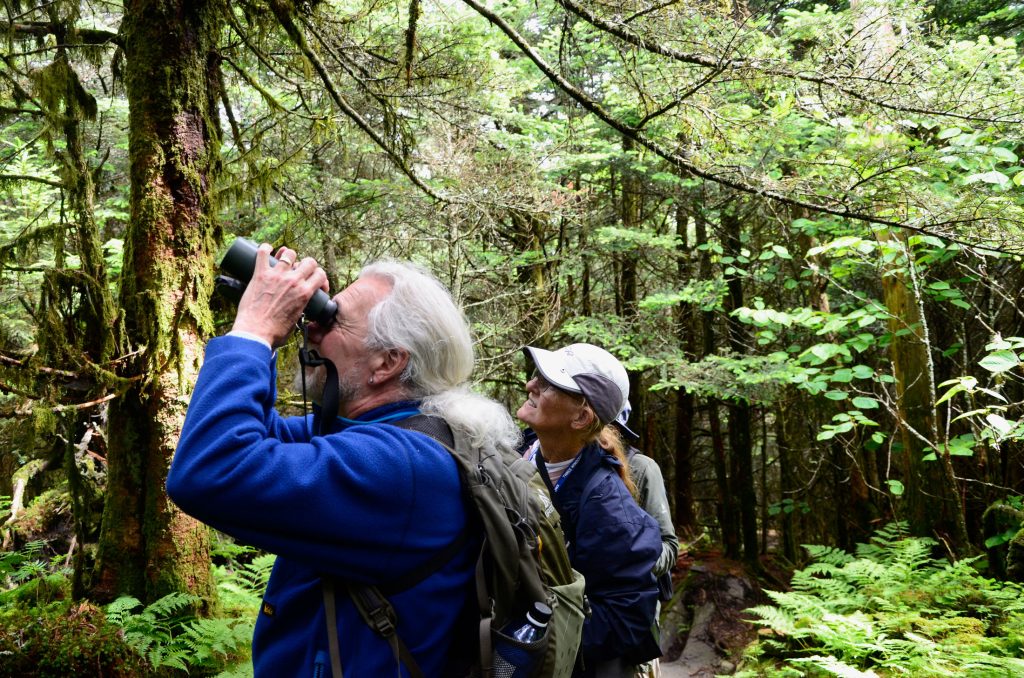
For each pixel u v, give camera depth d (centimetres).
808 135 529
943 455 417
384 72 386
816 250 396
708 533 1100
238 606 306
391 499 100
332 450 101
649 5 316
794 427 912
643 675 224
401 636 100
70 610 238
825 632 321
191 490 94
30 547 382
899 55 321
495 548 105
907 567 425
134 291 268
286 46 401
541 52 681
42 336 260
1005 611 345
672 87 334
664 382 677
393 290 119
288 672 102
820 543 1059
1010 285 594
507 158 498
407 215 581
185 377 272
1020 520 427
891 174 353
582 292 984
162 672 240
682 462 1026
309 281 113
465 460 109
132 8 274
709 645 636
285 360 336
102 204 550
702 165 354
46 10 313
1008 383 615
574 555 188
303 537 97
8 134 542
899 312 522
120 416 269
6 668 214
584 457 200
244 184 324
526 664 105
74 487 282
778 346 859
